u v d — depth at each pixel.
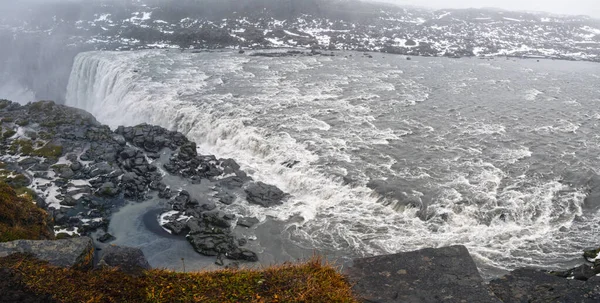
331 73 52.28
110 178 27.03
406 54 69.88
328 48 71.81
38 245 8.55
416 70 56.31
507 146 30.97
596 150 30.52
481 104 41.25
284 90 43.75
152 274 8.30
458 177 25.94
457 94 44.59
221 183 26.70
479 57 70.81
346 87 45.66
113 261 8.51
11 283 7.75
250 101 39.78
